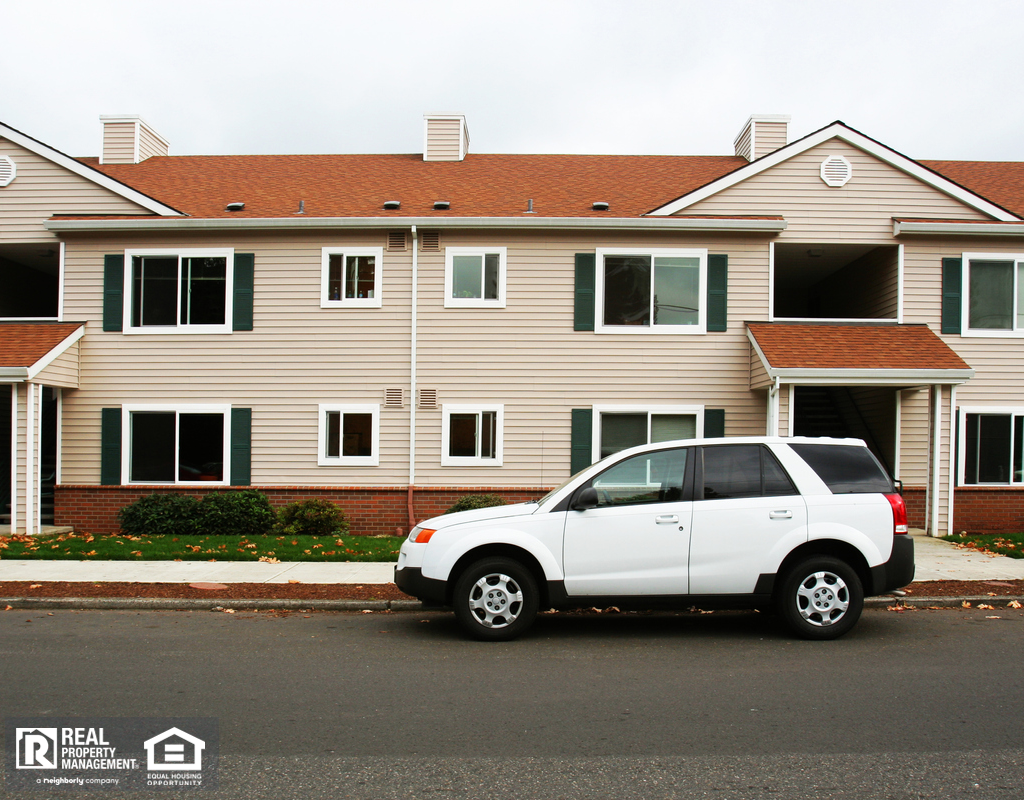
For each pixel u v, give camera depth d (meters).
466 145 20.12
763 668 6.02
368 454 14.50
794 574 6.91
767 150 17.89
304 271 14.61
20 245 15.04
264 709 5.02
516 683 5.61
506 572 6.91
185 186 16.77
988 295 14.67
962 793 3.79
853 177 14.62
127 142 18.86
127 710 4.98
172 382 14.55
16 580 9.40
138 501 13.62
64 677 5.73
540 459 14.41
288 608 8.42
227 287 14.62
